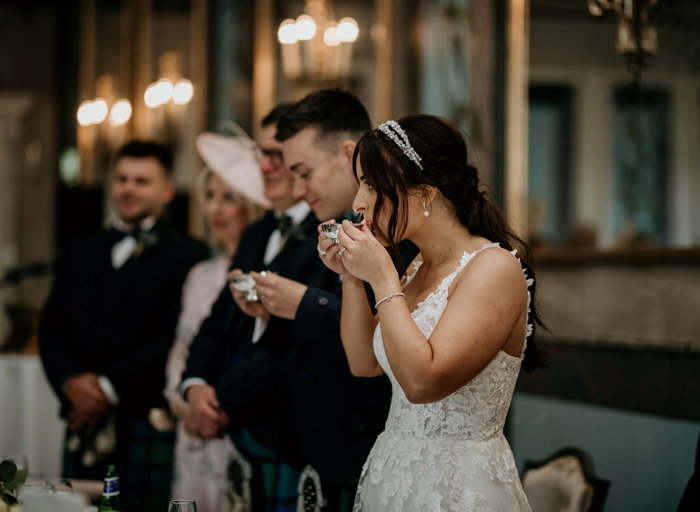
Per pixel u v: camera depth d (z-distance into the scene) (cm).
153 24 734
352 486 227
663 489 305
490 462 184
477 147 412
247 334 272
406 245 227
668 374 304
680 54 350
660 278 323
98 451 341
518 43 400
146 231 365
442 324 175
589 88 418
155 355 349
